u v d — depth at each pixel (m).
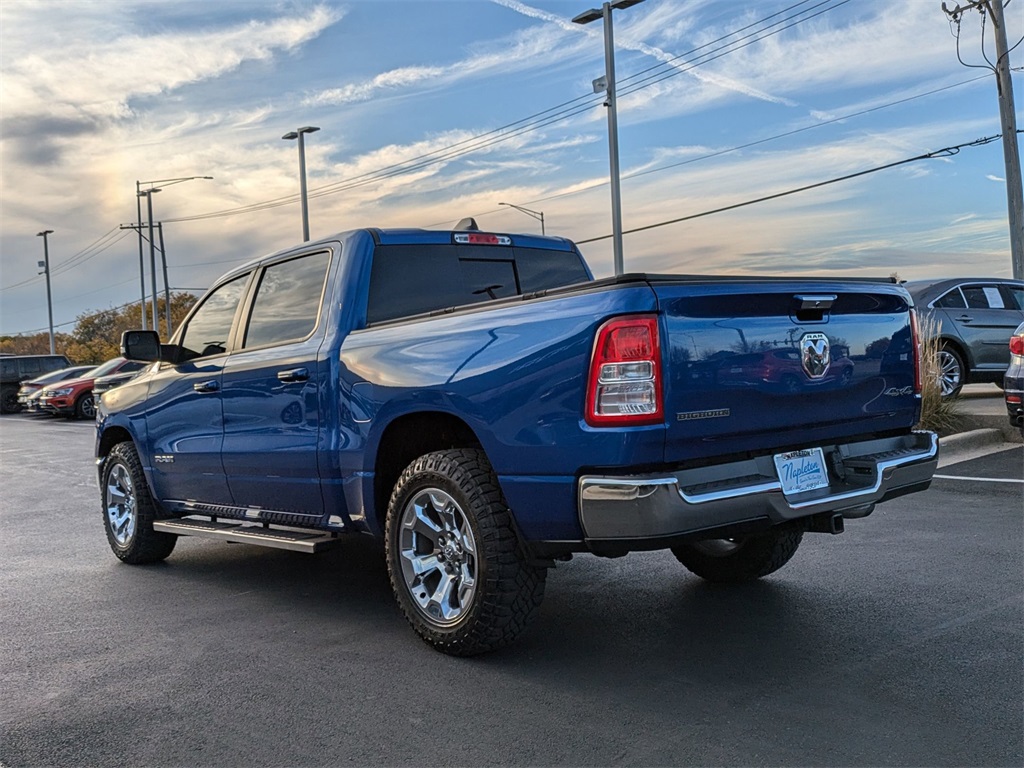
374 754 3.30
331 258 5.19
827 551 5.98
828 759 3.12
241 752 3.36
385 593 5.61
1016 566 5.42
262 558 6.79
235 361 5.59
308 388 5.00
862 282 4.34
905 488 4.39
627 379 3.55
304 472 5.06
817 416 4.10
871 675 3.85
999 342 13.06
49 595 5.79
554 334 3.78
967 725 3.34
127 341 5.93
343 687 3.97
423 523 4.38
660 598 5.15
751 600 5.02
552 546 3.89
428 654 4.37
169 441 6.17
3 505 9.77
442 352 4.25
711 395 3.69
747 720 3.46
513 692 3.84
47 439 19.17
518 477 3.90
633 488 3.52
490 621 4.09
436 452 4.35
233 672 4.22
